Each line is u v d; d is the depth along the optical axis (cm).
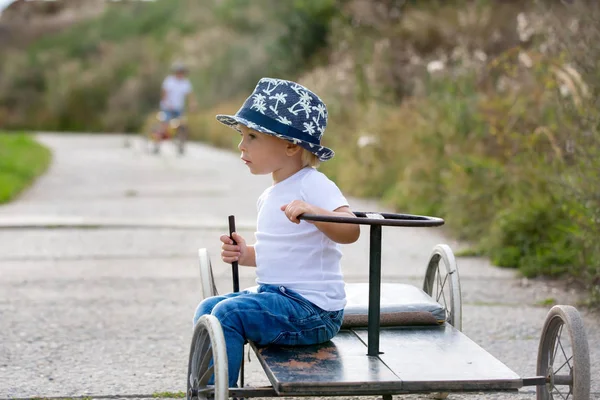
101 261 1040
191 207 1469
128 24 5794
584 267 874
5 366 644
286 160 480
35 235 1212
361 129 1706
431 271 621
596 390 591
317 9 2847
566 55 967
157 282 932
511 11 1706
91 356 672
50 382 609
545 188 1054
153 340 718
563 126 934
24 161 2248
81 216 1365
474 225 1170
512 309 815
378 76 1900
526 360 659
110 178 1978
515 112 1165
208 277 565
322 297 465
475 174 1191
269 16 4138
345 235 456
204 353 456
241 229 1227
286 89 473
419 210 1316
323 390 401
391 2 2119
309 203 468
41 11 6344
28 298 858
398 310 509
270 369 419
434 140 1400
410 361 438
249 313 448
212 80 4034
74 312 805
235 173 2083
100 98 4978
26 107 5228
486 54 1706
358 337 483
